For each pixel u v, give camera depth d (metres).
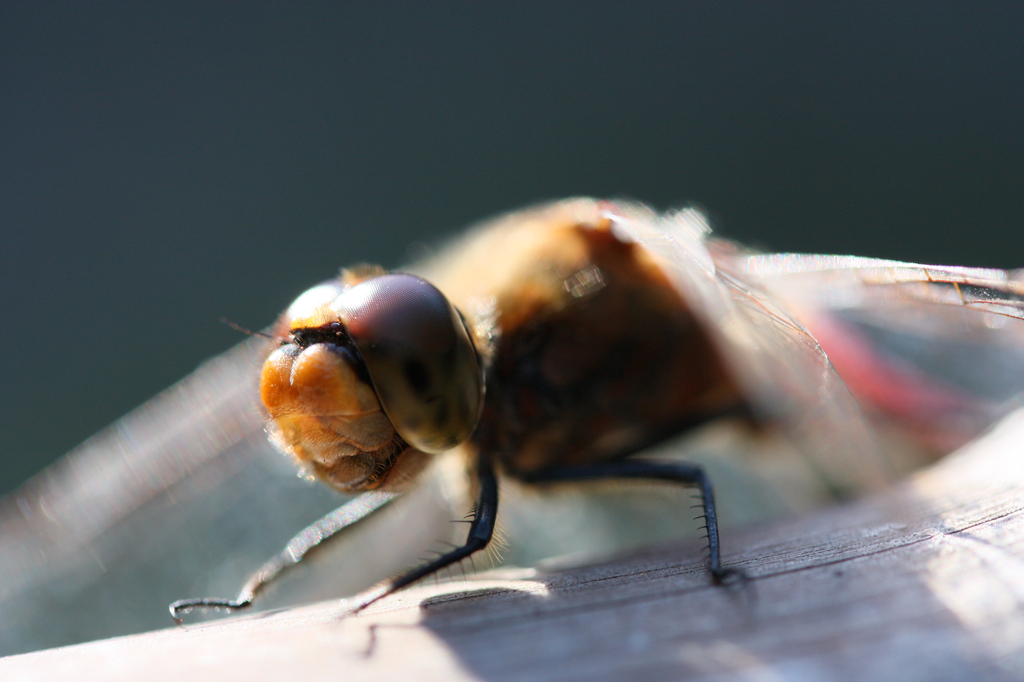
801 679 0.07
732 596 0.07
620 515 0.09
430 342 0.08
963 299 0.08
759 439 0.09
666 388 0.08
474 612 0.07
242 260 0.15
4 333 0.14
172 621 0.09
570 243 0.08
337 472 0.08
